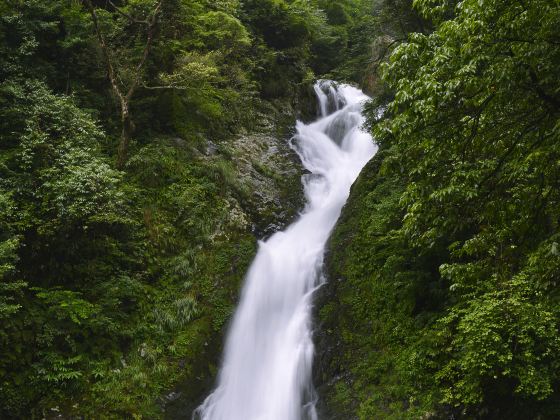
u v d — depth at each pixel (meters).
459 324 8.68
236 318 12.71
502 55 6.39
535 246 7.54
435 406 8.88
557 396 8.02
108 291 11.46
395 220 12.58
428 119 6.82
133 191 13.33
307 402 10.91
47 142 11.88
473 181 6.90
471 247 7.68
